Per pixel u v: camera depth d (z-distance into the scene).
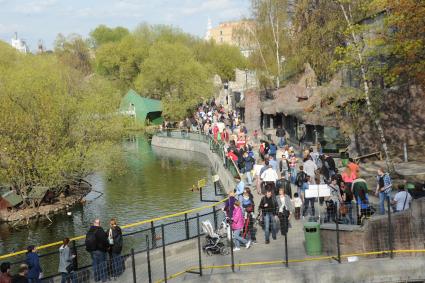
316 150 33.72
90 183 43.31
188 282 16.11
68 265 16.89
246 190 21.09
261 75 62.81
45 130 34.84
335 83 36.69
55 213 34.50
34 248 16.48
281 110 44.78
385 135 31.66
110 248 17.53
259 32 62.47
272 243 19.25
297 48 48.66
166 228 26.58
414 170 26.69
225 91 88.88
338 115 33.50
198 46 110.81
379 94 27.92
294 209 22.14
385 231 16.58
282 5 59.91
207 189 39.19
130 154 60.75
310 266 16.39
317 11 42.78
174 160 54.88
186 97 80.12
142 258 18.55
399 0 24.09
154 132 74.12
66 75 60.16
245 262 17.44
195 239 20.22
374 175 26.44
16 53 80.94
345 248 17.12
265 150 34.62
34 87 36.66
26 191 35.84
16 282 14.17
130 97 79.88
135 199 37.00
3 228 31.97
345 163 30.30
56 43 112.94
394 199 18.64
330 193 20.28
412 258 16.08
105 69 99.12
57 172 34.38
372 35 31.20
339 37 40.66
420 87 29.69
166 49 83.25
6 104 35.22
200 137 60.12
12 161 33.59
